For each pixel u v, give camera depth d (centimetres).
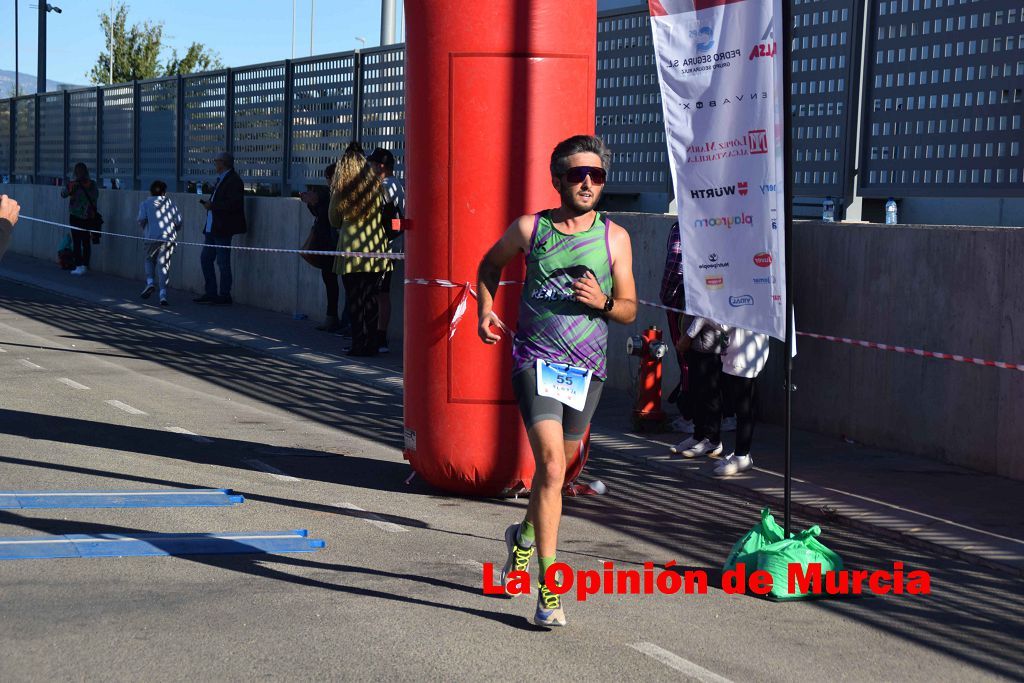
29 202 2752
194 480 736
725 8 586
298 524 640
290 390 1124
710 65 593
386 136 1470
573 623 496
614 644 472
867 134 909
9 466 745
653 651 466
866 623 512
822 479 769
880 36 895
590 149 493
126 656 438
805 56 965
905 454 844
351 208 1290
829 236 901
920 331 827
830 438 905
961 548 620
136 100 2277
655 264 1062
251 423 954
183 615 485
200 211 1956
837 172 937
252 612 492
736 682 436
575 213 499
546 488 484
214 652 445
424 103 699
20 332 1463
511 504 710
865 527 670
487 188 692
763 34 577
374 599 517
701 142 598
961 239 795
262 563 562
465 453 702
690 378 840
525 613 507
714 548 626
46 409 959
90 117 2505
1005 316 766
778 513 705
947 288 806
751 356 777
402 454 853
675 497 738
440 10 691
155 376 1175
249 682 418
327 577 546
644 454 845
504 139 692
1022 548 619
